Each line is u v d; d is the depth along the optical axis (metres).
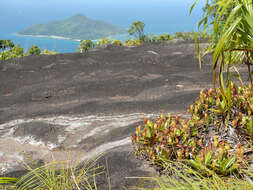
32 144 4.14
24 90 7.42
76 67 10.09
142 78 8.10
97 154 3.43
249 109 2.94
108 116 4.98
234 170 2.29
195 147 2.63
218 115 3.09
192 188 1.79
